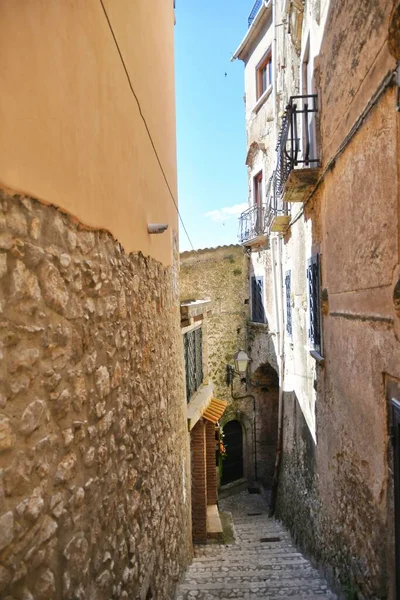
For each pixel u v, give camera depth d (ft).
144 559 9.96
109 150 8.51
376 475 10.02
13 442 4.64
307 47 18.02
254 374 39.50
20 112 4.91
